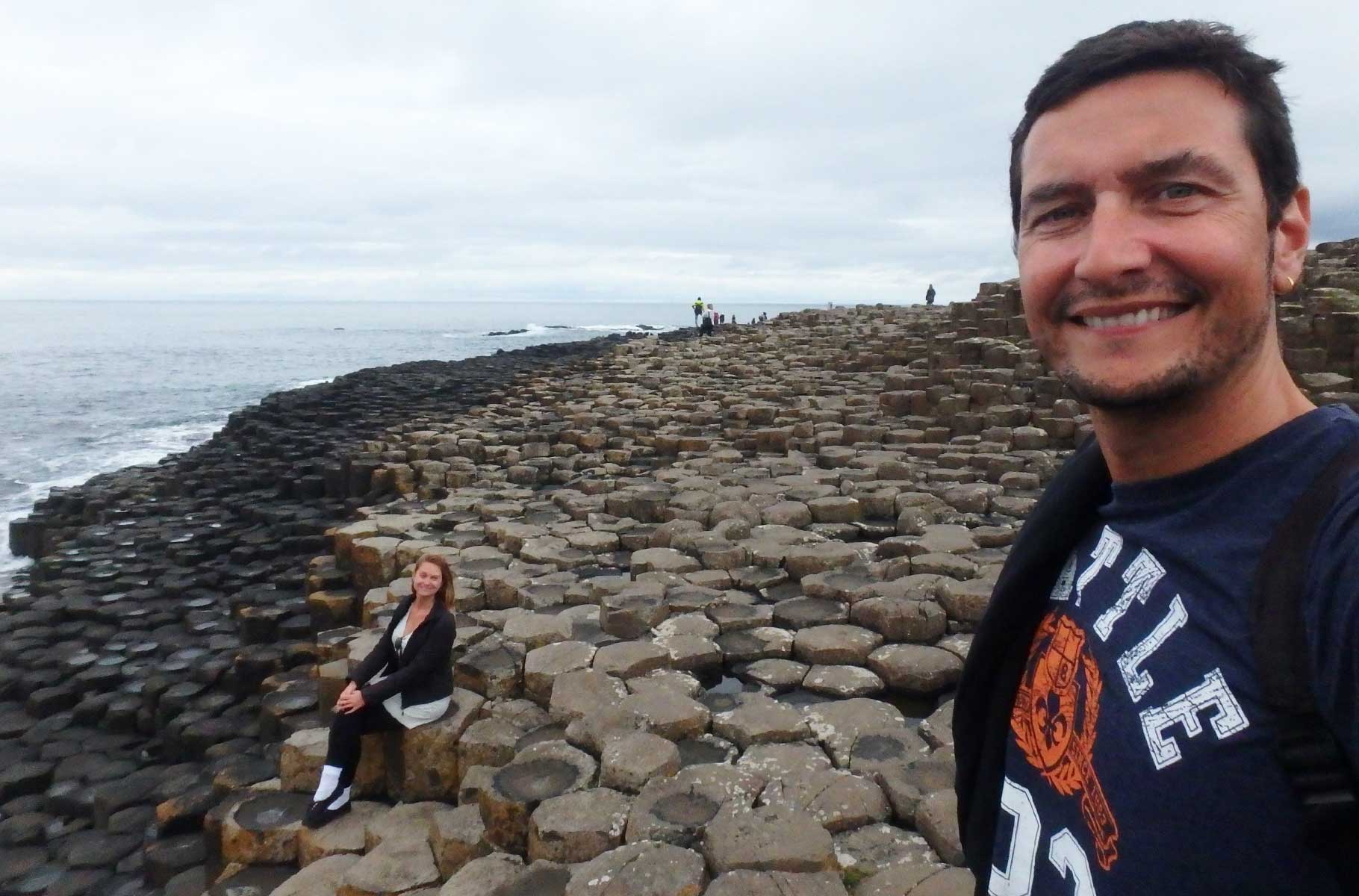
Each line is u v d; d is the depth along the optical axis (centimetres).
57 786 965
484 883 476
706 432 1803
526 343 11319
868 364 2462
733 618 788
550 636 761
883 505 1096
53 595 1491
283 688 945
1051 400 1606
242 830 646
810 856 428
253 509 1812
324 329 17762
